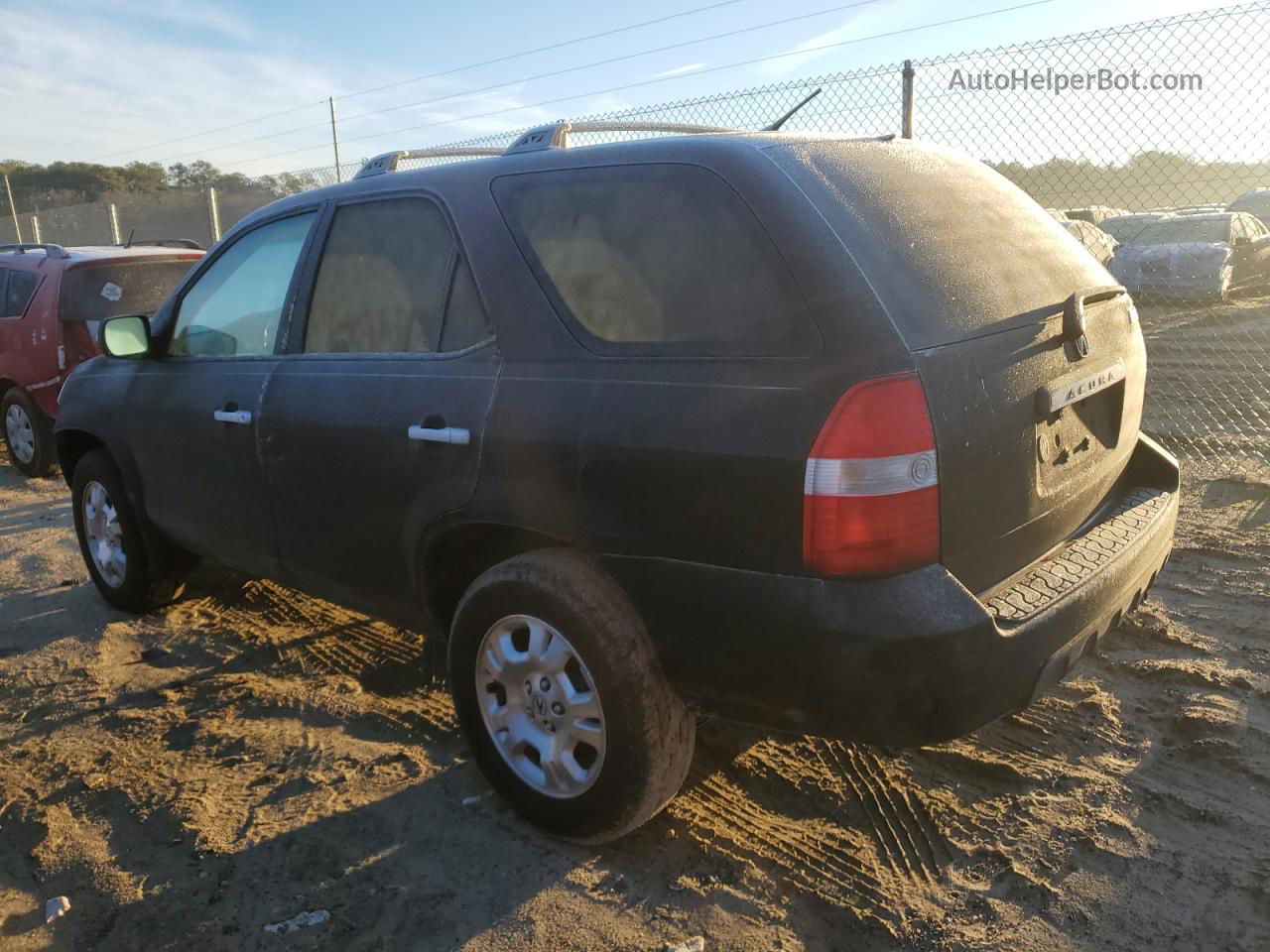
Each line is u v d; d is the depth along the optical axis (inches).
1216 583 167.8
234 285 146.3
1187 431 278.5
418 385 112.0
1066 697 132.7
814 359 84.7
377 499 117.3
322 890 100.6
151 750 129.3
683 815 109.9
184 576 177.0
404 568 117.4
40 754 129.6
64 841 110.4
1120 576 99.0
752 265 90.0
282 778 121.2
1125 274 578.9
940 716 83.7
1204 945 88.7
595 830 100.6
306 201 136.7
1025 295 98.2
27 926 97.6
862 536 81.5
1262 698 129.3
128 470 164.1
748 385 87.0
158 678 151.1
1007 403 89.9
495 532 109.9
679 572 90.8
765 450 84.7
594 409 95.3
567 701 99.0
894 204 96.9
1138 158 264.8
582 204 103.3
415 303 116.7
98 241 724.7
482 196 112.0
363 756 125.3
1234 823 105.1
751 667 88.7
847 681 83.6
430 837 108.2
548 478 98.4
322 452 123.0
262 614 175.6
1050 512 98.1
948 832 105.8
